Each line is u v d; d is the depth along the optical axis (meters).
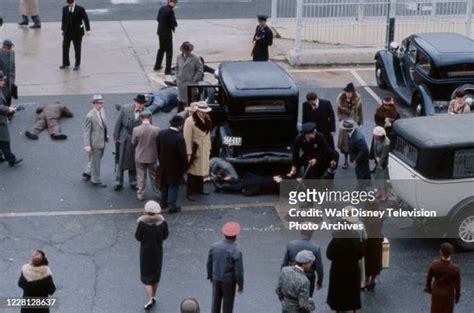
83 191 19.75
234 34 30.59
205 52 28.61
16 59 27.61
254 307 15.52
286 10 30.72
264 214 18.81
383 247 15.95
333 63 28.23
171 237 17.80
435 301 14.64
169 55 26.56
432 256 17.33
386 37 28.25
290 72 27.52
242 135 20.00
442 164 16.88
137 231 15.17
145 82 26.09
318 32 28.62
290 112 19.89
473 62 22.94
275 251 17.39
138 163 19.06
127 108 19.39
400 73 25.31
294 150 18.98
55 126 22.48
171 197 18.66
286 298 13.82
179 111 23.31
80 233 17.95
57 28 30.77
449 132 17.33
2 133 20.38
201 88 21.41
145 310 15.41
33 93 24.94
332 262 14.80
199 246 17.50
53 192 19.66
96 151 19.77
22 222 18.33
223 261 14.41
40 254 13.95
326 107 20.12
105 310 15.40
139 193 19.27
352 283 14.77
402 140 17.78
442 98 23.19
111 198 19.45
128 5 33.81
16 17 31.91
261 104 19.80
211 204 19.20
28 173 20.48
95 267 16.73
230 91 19.78
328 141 20.33
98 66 27.28
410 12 28.59
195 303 12.30
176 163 18.45
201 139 19.06
